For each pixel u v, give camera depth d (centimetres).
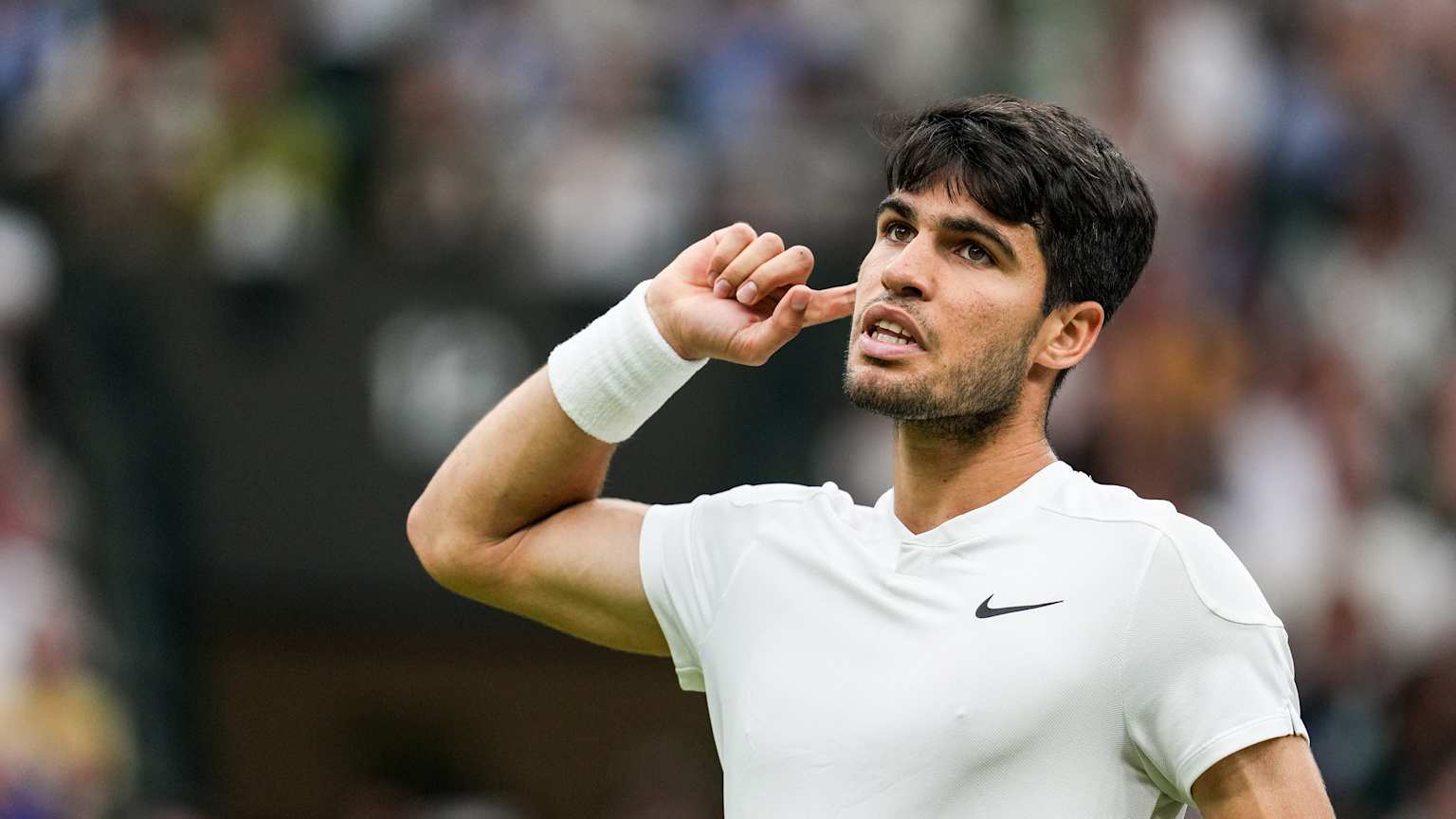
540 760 3297
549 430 1070
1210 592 905
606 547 1061
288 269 3038
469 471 1093
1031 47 3681
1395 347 3572
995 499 959
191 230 3234
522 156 3397
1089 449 3195
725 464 2914
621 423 1066
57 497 3042
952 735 897
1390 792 3092
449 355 3016
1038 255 943
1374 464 3400
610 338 1056
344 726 3219
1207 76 3634
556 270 3206
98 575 3030
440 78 3466
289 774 3192
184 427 3019
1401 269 3666
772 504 1006
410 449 2984
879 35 3647
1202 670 897
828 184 3375
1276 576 3194
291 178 3328
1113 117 3581
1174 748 899
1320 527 3259
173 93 3394
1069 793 894
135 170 3309
